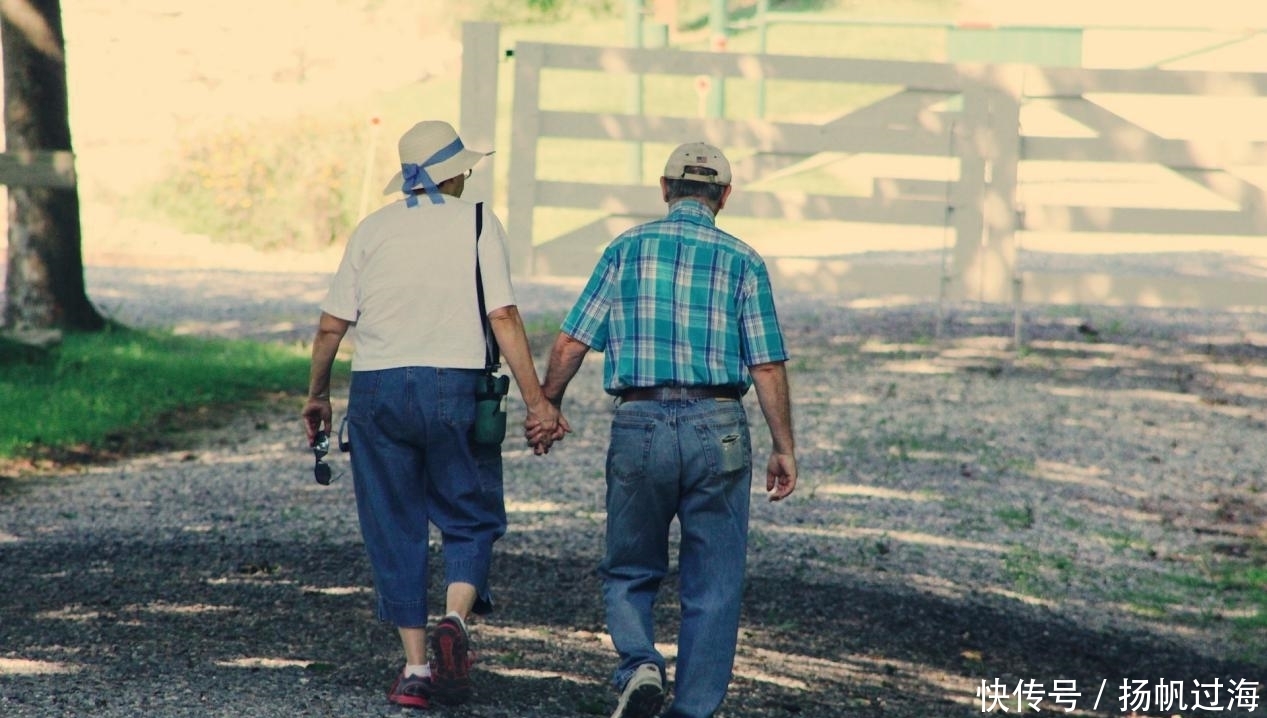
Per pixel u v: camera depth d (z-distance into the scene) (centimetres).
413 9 11500
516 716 1745
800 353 5334
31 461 3491
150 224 8700
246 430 4066
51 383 4306
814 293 6956
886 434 4091
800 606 2552
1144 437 4181
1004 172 5466
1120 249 7806
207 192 8812
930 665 2309
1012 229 5484
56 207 5331
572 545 2889
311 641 2042
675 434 1659
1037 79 5444
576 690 1902
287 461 3669
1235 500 3622
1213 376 5016
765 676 2120
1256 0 10456
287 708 1672
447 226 1766
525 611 2364
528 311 6462
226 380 4694
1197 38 10250
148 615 2136
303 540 2792
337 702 1711
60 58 5166
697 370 1667
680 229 1712
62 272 5366
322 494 3288
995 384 4809
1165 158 5406
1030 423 4288
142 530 2839
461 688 1723
